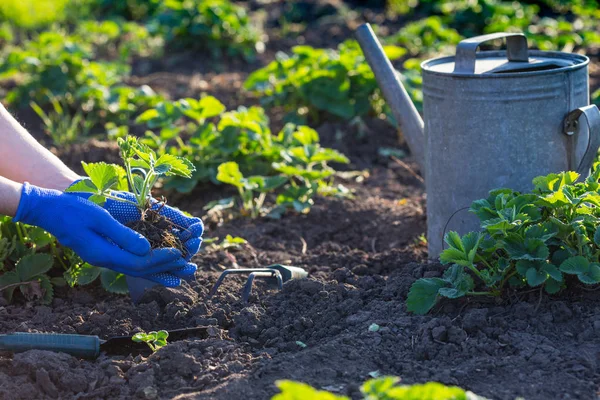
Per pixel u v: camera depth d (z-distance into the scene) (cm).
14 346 221
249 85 539
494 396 199
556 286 236
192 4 717
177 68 698
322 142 482
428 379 208
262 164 407
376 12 875
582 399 196
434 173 276
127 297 273
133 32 805
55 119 541
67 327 246
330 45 762
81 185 240
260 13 877
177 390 210
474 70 255
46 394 208
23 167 262
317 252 336
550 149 258
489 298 246
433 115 269
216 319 247
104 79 564
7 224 281
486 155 259
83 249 236
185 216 259
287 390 146
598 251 236
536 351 218
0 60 668
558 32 685
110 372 217
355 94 500
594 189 239
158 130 518
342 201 387
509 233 233
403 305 250
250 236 352
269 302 261
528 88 249
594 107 249
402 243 341
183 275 251
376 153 471
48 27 875
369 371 214
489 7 732
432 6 832
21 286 267
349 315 251
